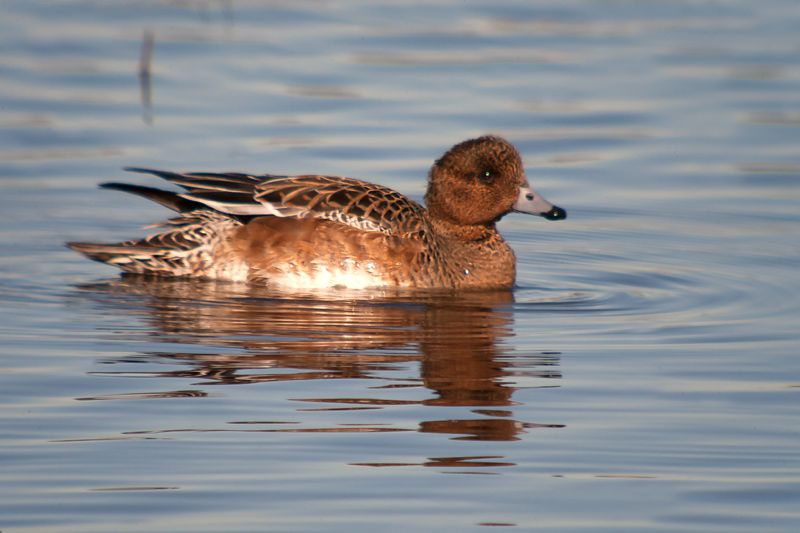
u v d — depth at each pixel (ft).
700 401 30.96
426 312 39.83
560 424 29.19
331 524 23.75
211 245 43.39
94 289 41.96
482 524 23.86
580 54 77.51
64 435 27.91
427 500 24.93
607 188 58.18
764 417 29.81
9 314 38.34
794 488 25.71
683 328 38.19
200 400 30.35
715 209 55.36
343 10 88.38
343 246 42.47
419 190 55.52
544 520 24.09
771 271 46.29
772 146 62.54
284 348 34.88
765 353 35.24
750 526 23.95
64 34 78.79
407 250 42.78
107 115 64.39
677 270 46.85
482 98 68.95
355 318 38.68
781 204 55.77
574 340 36.65
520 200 44.80
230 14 85.46
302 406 29.99
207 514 24.11
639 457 27.30
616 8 91.15
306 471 26.20
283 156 58.80
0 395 30.50
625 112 67.31
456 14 88.17
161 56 74.84
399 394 30.99
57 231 50.37
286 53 76.54
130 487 25.30
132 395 30.60
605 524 23.99
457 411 29.86
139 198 55.21
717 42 80.59
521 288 44.37
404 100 68.28
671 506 24.80
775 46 79.46
